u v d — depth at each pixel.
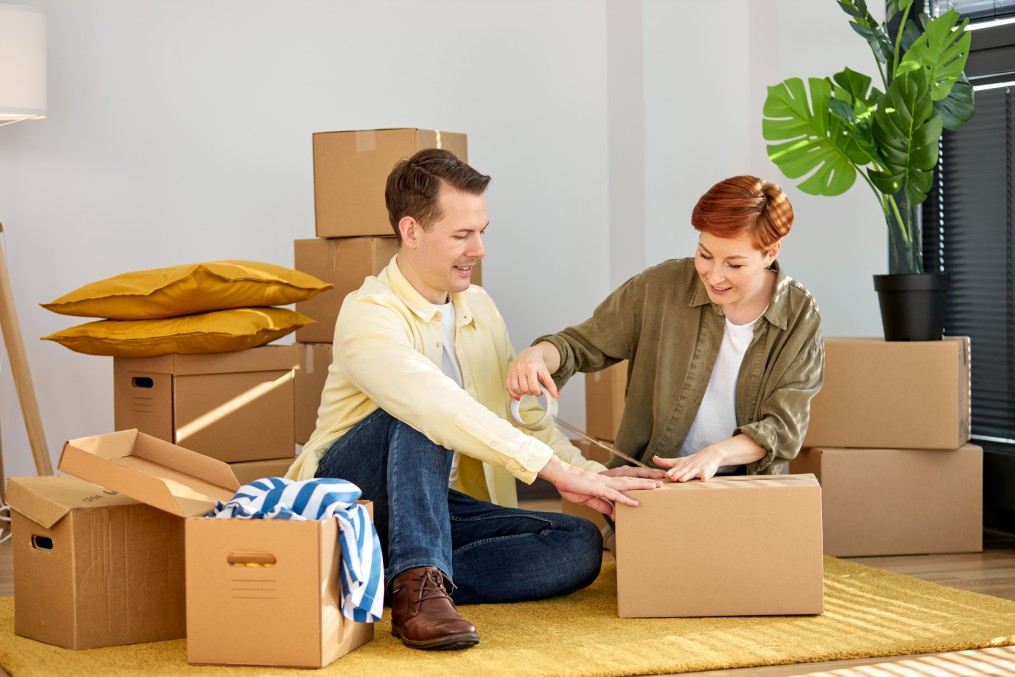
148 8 4.06
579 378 4.58
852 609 2.44
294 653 2.04
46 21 3.62
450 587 2.28
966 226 3.88
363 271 3.38
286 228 4.25
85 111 4.02
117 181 4.06
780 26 4.18
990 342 3.81
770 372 2.59
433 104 4.40
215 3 4.13
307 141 4.25
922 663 2.09
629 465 2.71
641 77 4.35
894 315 3.29
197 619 2.06
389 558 2.23
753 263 2.43
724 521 2.35
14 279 3.97
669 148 4.39
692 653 2.12
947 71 3.38
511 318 4.52
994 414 3.80
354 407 2.53
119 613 2.20
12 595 2.71
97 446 2.21
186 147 4.12
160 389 3.08
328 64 4.27
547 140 4.55
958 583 2.81
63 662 2.09
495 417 2.30
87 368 4.07
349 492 2.14
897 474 3.20
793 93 3.52
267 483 2.16
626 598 2.37
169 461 2.32
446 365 2.62
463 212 2.46
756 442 2.50
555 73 4.55
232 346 3.07
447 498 2.44
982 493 3.40
